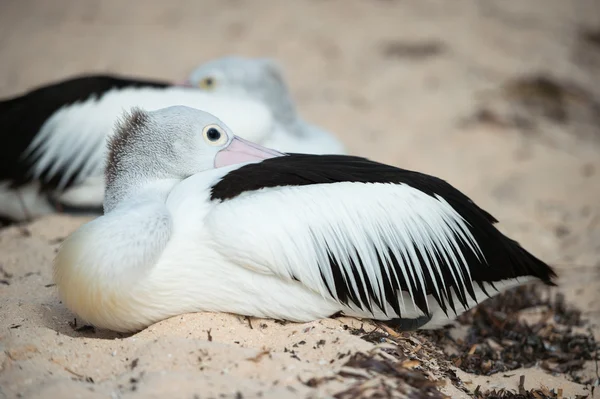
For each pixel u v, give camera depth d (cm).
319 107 2150
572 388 927
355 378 740
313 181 878
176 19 2794
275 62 1611
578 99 2270
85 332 905
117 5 2914
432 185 924
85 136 1323
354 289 858
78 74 2230
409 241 872
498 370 958
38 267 1102
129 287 823
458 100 2212
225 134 995
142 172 959
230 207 841
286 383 725
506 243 934
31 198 1363
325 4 2944
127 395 696
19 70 2252
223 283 853
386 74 2378
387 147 1912
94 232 827
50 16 2786
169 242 846
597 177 1758
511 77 2355
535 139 2012
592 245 1427
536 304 1173
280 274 841
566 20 2930
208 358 762
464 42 2631
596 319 1145
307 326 865
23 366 762
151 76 2261
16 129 1349
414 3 2998
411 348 871
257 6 2916
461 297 891
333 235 848
